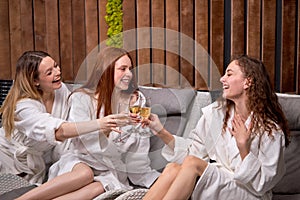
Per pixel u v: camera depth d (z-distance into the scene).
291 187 2.45
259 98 2.16
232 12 2.99
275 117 2.17
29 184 2.44
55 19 3.57
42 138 2.33
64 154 2.46
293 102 2.48
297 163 2.45
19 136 2.54
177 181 2.00
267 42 2.95
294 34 2.93
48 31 3.60
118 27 3.36
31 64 2.46
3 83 3.78
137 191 2.06
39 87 2.52
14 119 2.46
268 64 2.97
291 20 2.91
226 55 3.11
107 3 3.37
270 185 2.09
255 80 2.16
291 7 2.89
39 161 2.56
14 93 2.49
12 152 2.57
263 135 2.09
